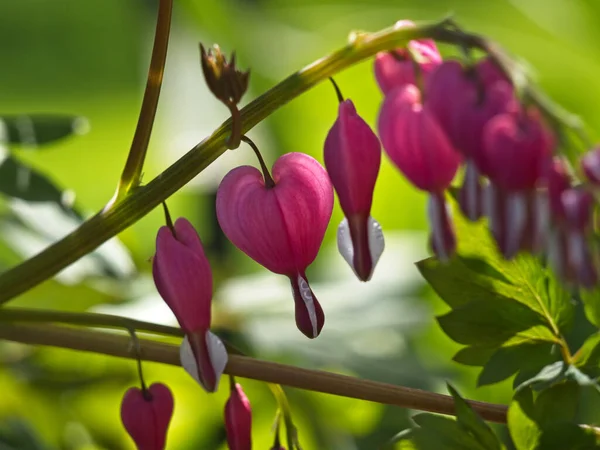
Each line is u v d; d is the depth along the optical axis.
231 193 0.51
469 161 0.49
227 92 0.51
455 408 0.53
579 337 0.56
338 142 0.51
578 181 0.48
